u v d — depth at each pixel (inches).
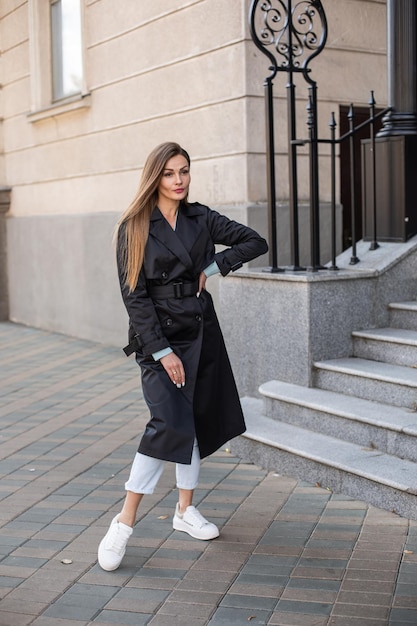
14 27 429.7
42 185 418.0
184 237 144.6
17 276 450.3
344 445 182.5
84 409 257.1
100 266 370.3
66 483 189.8
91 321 382.6
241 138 275.4
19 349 370.0
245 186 275.4
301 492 175.6
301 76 282.7
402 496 159.5
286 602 129.0
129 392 277.7
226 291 229.8
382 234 235.8
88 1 358.6
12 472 198.7
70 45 388.8
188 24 296.5
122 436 226.4
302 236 284.7
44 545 154.8
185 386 144.3
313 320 204.7
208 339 147.1
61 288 405.4
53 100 409.7
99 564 143.9
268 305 215.9
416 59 234.5
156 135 321.4
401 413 180.2
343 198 301.3
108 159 357.4
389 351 202.2
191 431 140.6
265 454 191.5
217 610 127.6
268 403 206.2
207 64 288.8
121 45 338.3
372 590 131.5
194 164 299.6
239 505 169.9
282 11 276.5
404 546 147.1
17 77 431.5
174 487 182.7
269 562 143.6
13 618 127.2
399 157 229.3
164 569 142.6
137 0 324.2
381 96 301.7
